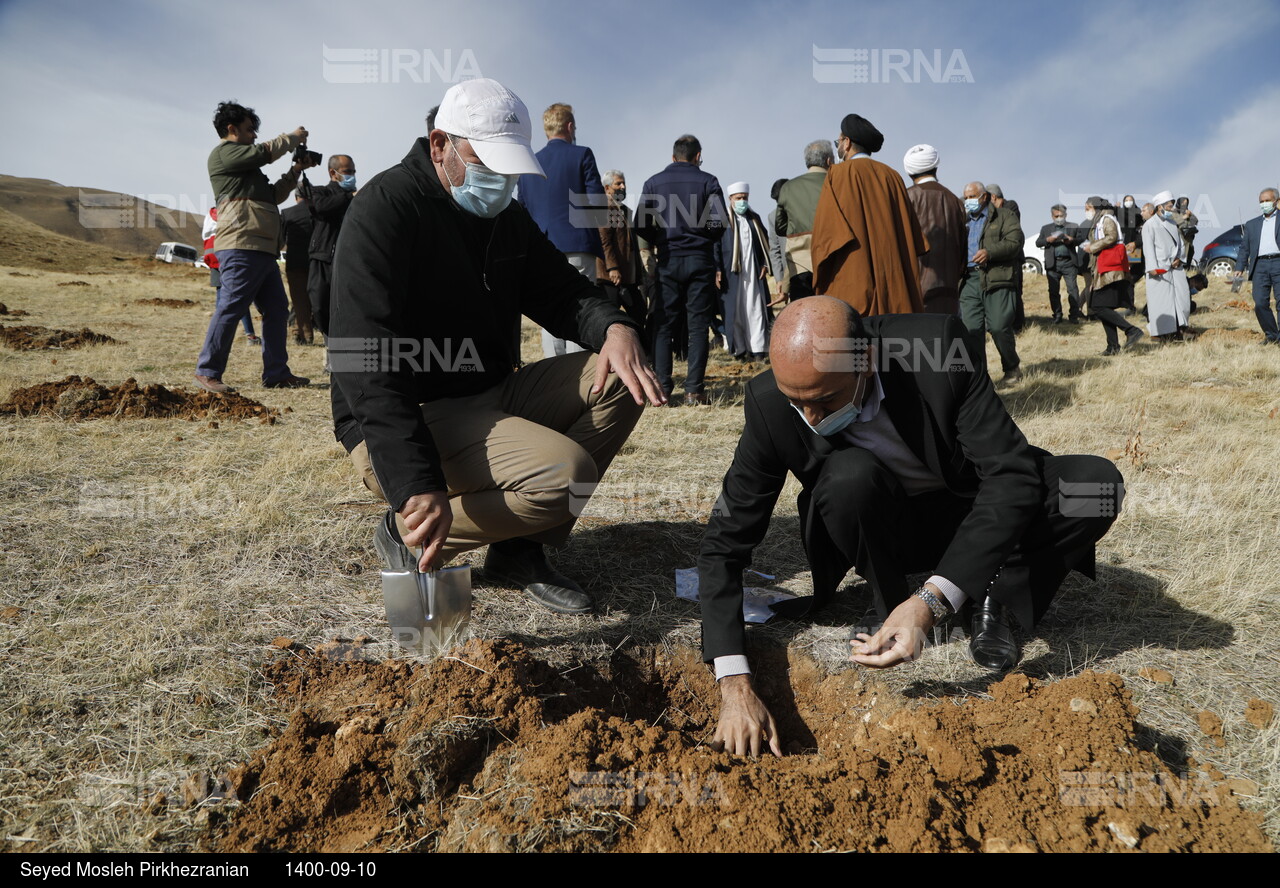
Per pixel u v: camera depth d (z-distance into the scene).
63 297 15.38
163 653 2.29
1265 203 8.95
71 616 2.49
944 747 1.79
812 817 1.66
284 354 6.88
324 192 6.73
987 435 2.11
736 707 2.10
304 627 2.50
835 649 2.49
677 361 9.28
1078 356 9.02
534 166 2.23
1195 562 3.08
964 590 2.00
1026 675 2.21
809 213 6.09
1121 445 4.90
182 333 10.91
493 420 2.40
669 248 6.33
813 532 2.44
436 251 2.35
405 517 2.06
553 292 2.73
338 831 1.76
